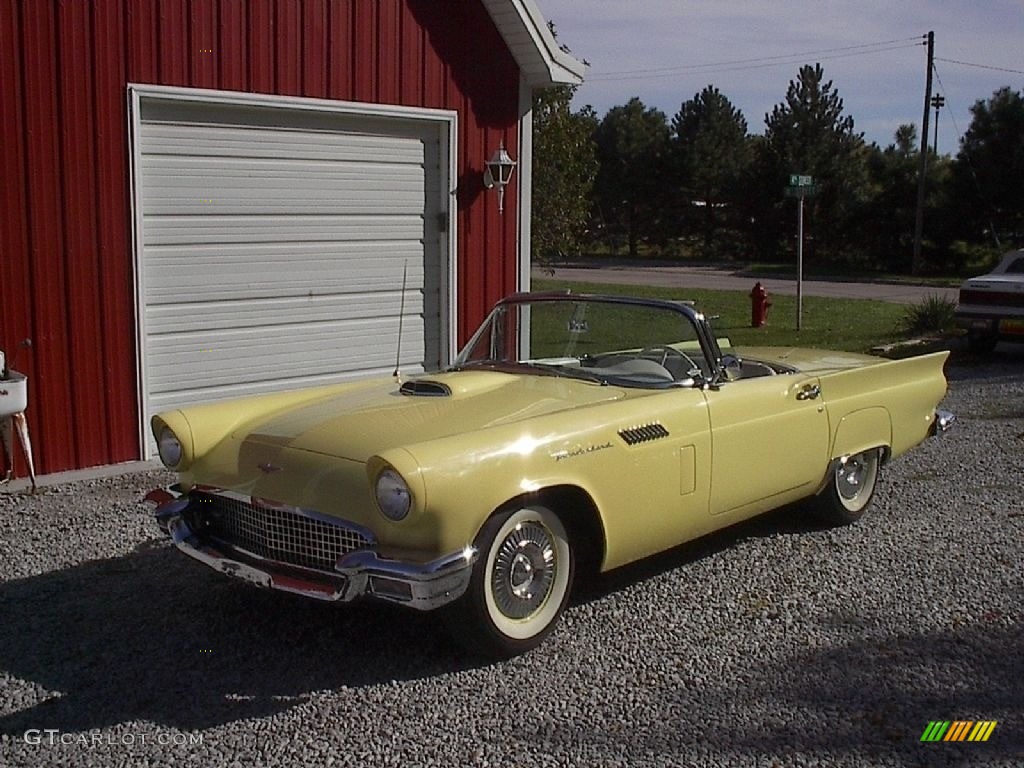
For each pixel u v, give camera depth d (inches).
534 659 170.4
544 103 723.4
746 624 186.2
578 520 183.2
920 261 1588.3
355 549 161.5
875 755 140.9
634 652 173.5
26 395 263.1
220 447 184.4
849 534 240.2
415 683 161.2
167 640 176.9
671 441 190.5
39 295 275.0
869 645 177.5
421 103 348.5
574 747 142.1
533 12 356.8
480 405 186.5
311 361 338.3
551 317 219.9
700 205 1924.2
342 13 326.0
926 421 263.1
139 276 292.0
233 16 303.4
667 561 220.2
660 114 1995.6
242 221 316.5
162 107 296.4
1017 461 315.0
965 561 221.8
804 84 1679.4
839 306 908.6
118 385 292.2
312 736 144.6
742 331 683.4
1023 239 1551.4
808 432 222.7
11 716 149.9
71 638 177.3
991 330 542.9
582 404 189.0
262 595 197.3
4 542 226.7
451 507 155.6
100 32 279.0
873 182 1662.2
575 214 752.3
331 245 338.0
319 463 166.4
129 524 240.1
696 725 148.6
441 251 364.8
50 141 273.3
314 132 329.1
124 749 140.7
